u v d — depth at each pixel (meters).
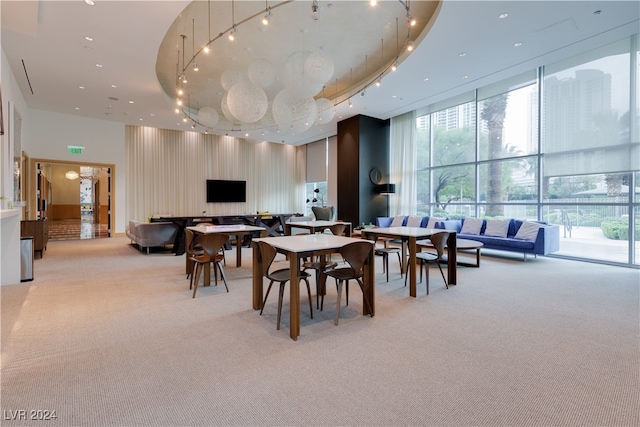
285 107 4.48
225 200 11.26
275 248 2.84
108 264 5.52
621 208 5.51
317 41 5.56
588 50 5.25
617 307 3.30
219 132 10.47
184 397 1.79
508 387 1.88
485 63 5.60
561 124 6.15
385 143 9.36
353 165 8.91
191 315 3.08
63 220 16.12
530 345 2.43
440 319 2.98
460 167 7.98
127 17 4.12
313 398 1.77
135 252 6.80
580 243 6.02
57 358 2.22
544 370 2.06
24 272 4.32
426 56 5.34
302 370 2.07
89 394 1.81
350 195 9.02
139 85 6.50
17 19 3.99
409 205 8.86
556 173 6.27
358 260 2.90
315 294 3.81
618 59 5.43
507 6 4.01
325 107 5.84
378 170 9.12
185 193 10.57
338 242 3.06
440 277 4.71
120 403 1.73
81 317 3.01
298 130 5.03
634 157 5.30
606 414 1.64
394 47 5.81
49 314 3.08
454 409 1.68
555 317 3.02
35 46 4.84
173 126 9.84
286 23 4.97
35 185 8.10
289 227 6.72
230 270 5.17
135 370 2.07
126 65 5.55
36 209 8.09
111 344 2.44
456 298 3.65
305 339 2.54
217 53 5.96
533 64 5.66
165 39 5.45
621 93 5.41
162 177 10.16
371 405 1.71
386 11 4.68
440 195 8.45
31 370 2.06
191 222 6.70
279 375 2.01
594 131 5.73
